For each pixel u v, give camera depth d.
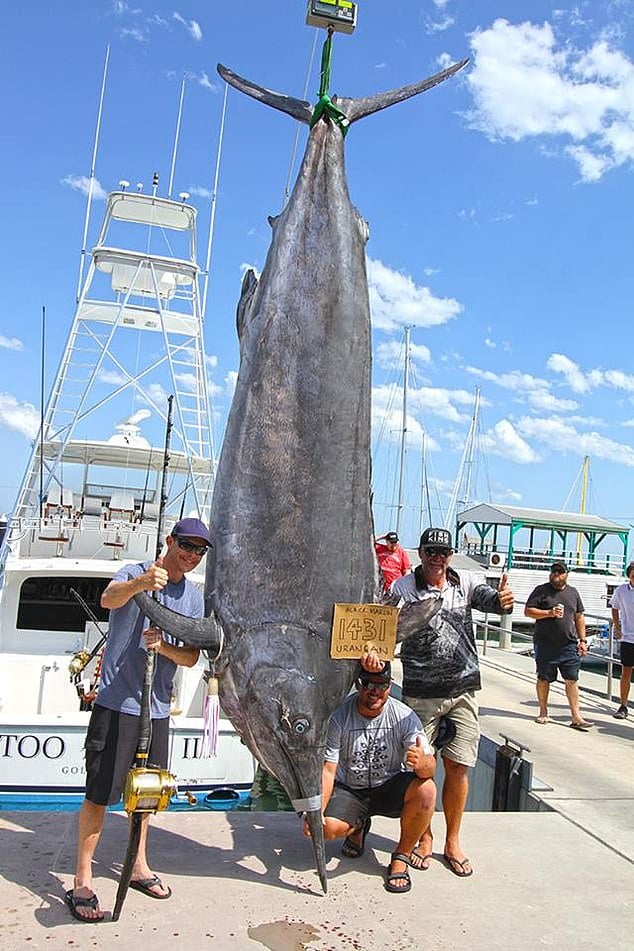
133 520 7.87
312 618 2.75
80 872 2.74
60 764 5.12
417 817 3.07
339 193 2.99
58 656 6.11
